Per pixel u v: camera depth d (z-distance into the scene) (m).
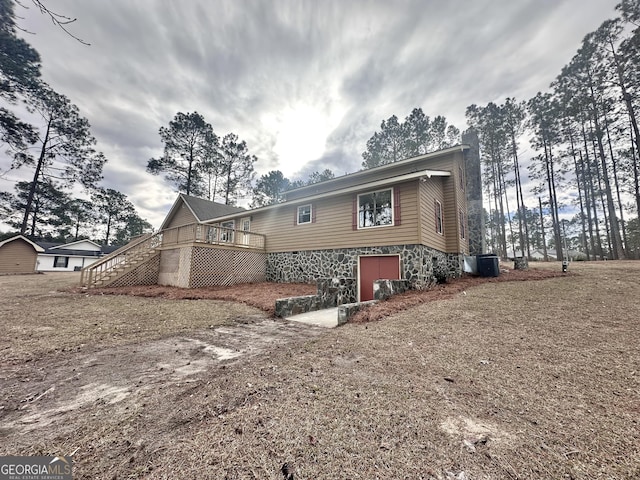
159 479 1.58
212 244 11.91
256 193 35.47
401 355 3.63
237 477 1.59
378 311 5.89
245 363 3.54
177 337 4.86
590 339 3.89
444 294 7.61
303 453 1.79
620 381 2.74
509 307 5.79
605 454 1.75
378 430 2.03
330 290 8.50
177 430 2.07
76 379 3.08
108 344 4.38
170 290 10.47
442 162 12.01
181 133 26.97
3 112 19.84
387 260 9.54
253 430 2.04
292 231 12.85
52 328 5.11
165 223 21.33
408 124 25.91
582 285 7.64
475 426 2.07
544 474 1.59
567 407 2.32
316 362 3.48
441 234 11.02
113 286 11.68
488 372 3.05
